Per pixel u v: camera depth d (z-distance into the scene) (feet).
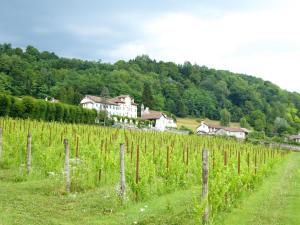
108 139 102.12
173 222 41.57
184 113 508.53
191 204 50.65
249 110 549.95
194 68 649.61
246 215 46.78
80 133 111.75
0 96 164.66
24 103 175.42
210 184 43.11
